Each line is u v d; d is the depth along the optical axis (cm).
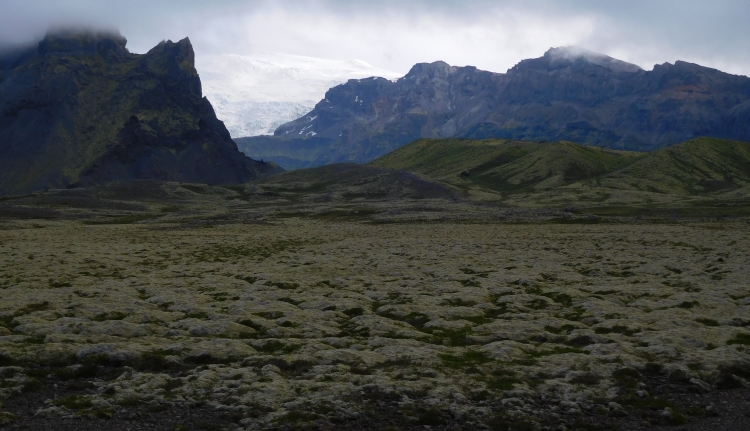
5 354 2508
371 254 7475
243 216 18225
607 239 9744
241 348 2678
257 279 5159
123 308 3662
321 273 5644
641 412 2061
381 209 19088
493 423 1934
